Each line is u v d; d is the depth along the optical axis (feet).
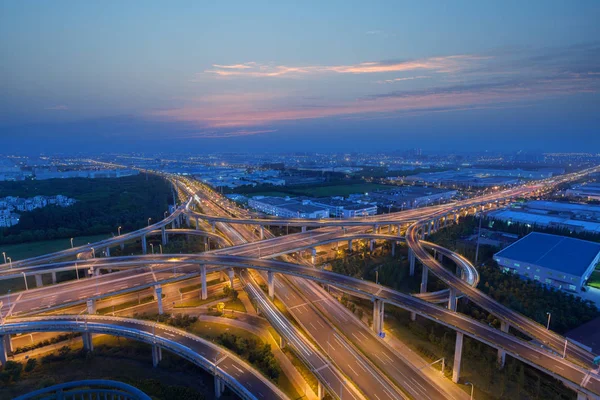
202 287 562.25
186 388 360.28
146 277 563.48
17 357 408.87
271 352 404.77
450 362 412.77
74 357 407.64
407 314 525.34
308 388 362.94
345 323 464.24
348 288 492.13
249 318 499.10
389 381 342.03
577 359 356.59
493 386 372.79
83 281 553.23
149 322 436.35
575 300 541.34
